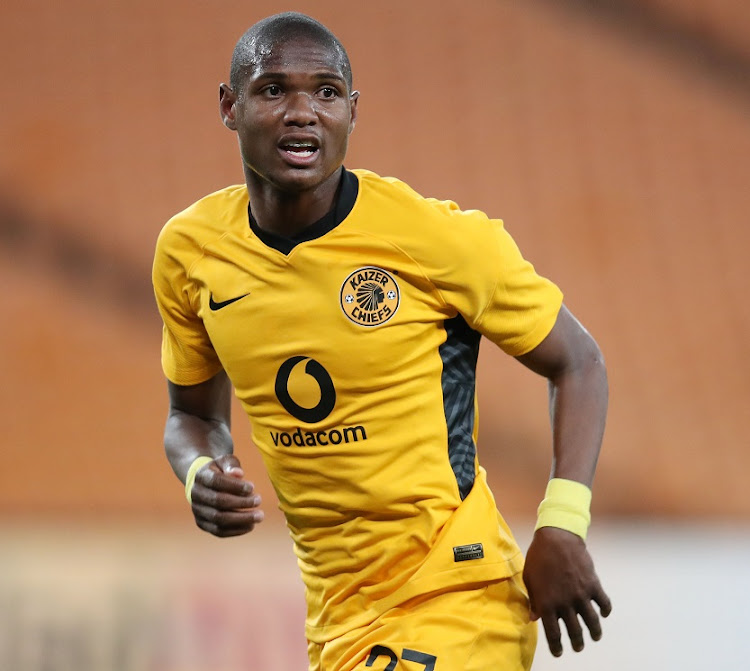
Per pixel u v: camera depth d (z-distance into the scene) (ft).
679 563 84.17
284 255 32.81
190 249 34.81
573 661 63.93
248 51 32.22
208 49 185.37
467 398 34.24
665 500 124.16
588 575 33.06
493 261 32.71
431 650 32.32
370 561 33.68
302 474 33.94
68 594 76.13
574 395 34.68
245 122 32.22
